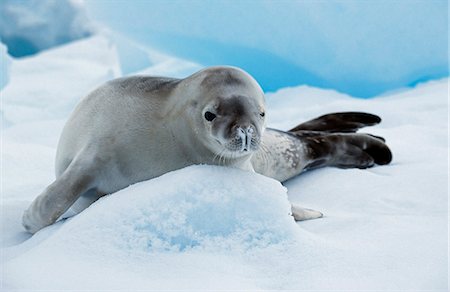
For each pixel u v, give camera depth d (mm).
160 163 7652
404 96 19078
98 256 5297
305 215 7719
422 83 21062
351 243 6027
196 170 6441
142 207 5867
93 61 35469
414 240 6008
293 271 5203
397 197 8734
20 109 19953
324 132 12641
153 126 7711
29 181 10156
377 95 21516
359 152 11586
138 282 4738
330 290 4770
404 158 11492
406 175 9805
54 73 29406
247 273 5164
